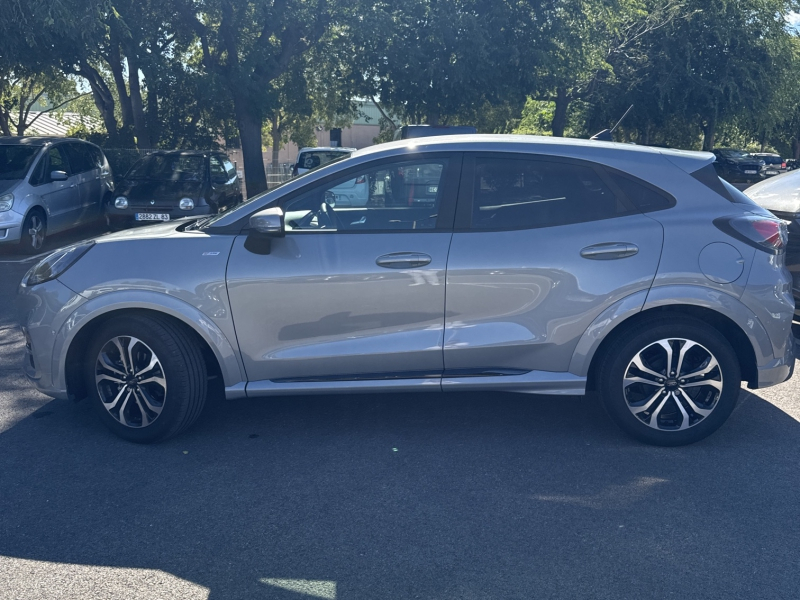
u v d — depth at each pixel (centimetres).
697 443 448
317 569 317
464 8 2094
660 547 332
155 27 1964
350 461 425
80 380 464
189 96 2567
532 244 429
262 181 2167
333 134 5391
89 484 397
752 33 2786
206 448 445
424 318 434
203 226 454
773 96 2861
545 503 373
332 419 490
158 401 449
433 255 429
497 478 402
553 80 2461
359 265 430
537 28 2158
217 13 1991
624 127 3272
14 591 301
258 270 432
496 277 429
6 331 721
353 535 344
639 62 2895
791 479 400
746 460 424
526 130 3606
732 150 3356
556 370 439
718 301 424
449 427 475
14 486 394
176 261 437
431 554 328
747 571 313
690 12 2764
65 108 4722
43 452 438
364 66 2291
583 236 429
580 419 488
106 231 1434
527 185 438
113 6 1648
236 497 382
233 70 1967
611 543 335
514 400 525
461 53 2062
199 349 450
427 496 381
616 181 436
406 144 448
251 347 439
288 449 443
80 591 301
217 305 434
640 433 440
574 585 304
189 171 1372
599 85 2995
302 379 445
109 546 336
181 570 317
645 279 425
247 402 524
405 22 2075
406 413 500
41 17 1506
